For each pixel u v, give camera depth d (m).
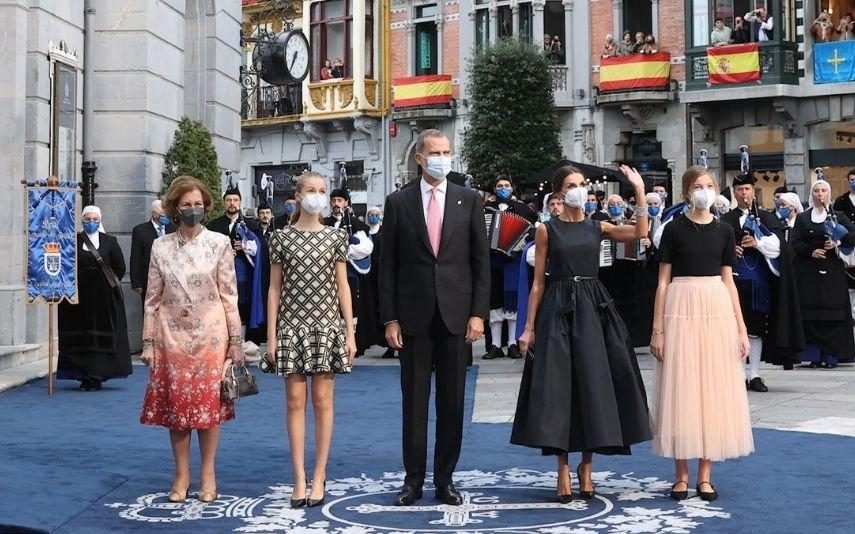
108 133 18.64
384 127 40.28
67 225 13.67
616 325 8.01
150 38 18.75
